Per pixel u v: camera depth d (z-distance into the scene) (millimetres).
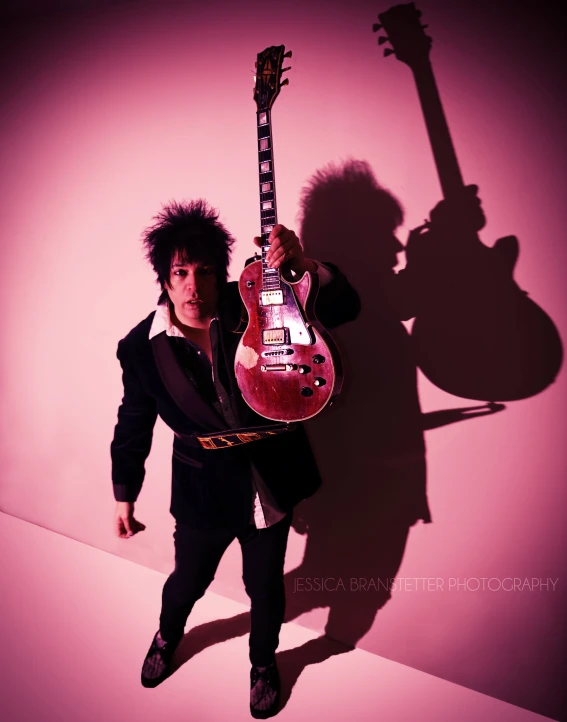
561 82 1243
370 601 1744
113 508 2289
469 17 1325
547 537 1415
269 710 1501
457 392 1478
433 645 1647
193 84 1762
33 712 1519
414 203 1456
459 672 1617
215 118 1736
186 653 1755
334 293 1324
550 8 1234
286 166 1634
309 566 1852
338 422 1689
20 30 2119
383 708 1540
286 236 1185
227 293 1439
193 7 1721
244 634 1841
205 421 1393
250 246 1743
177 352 1410
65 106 2061
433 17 1366
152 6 1800
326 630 1853
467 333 1437
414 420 1559
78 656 1736
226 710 1536
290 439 1466
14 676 1647
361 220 1538
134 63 1871
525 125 1295
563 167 1264
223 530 1447
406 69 1419
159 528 2160
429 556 1608
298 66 1567
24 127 2189
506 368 1398
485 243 1377
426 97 1402
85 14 1948
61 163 2113
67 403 2320
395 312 1533
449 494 1542
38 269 2273
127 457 1630
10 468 2588
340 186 1554
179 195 1854
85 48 1972
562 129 1255
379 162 1487
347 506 1729
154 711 1528
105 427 2234
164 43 1797
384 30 1436
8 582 2113
